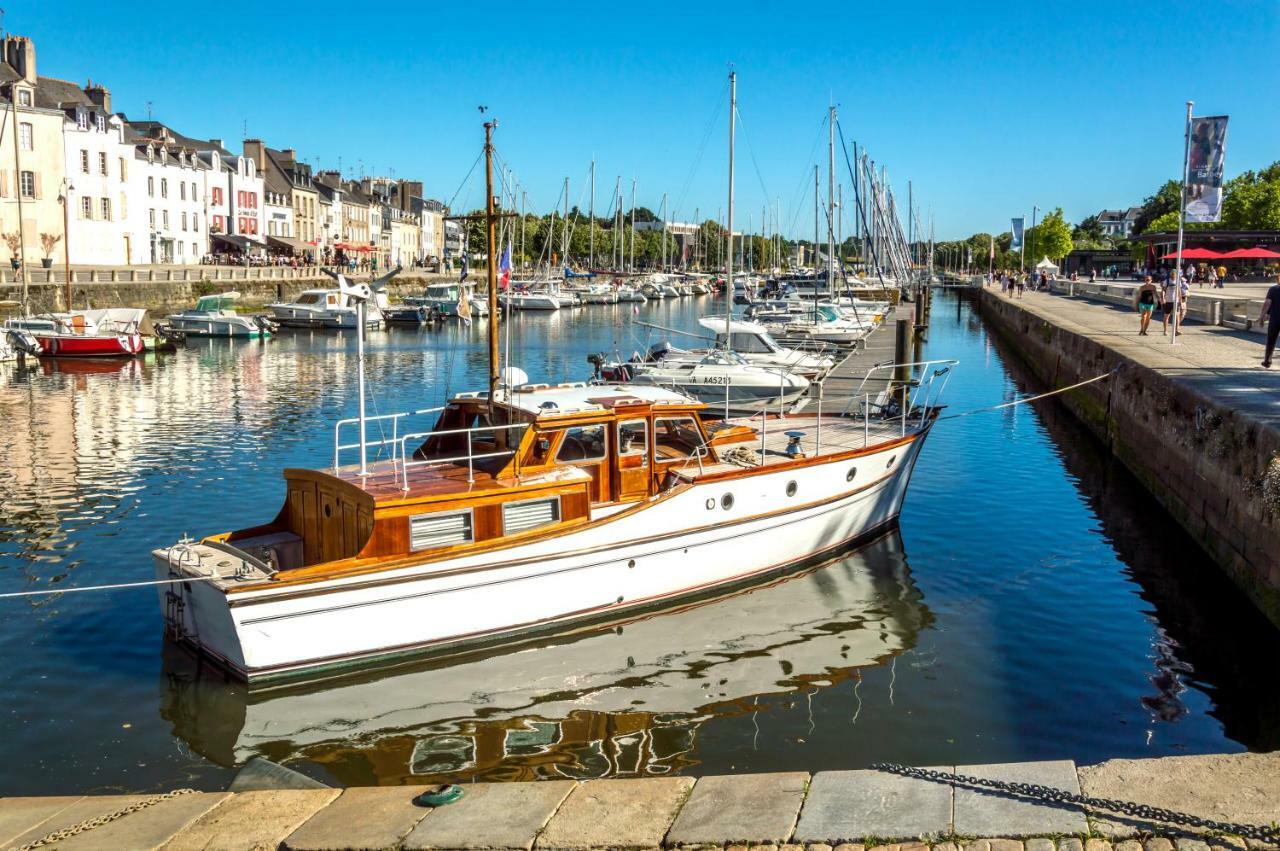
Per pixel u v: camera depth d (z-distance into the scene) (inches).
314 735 391.5
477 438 538.9
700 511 526.0
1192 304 1386.6
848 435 674.8
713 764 368.2
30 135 2310.5
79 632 482.6
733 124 970.1
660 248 5403.5
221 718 402.0
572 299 3193.9
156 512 690.2
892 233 2765.7
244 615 414.3
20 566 576.4
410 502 442.3
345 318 2316.7
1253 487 516.7
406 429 1026.1
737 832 230.4
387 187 5113.2
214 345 1952.5
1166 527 673.0
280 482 779.4
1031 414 1147.9
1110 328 1237.1
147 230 2775.6
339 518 468.4
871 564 598.9
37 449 907.4
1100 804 228.7
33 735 384.2
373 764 370.9
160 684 430.0
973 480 805.9
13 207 2293.3
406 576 442.0
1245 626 498.9
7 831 255.4
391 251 4798.2
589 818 243.4
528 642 480.7
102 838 248.4
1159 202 5841.5
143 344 1745.8
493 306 562.9
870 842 223.1
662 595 520.4
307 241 3875.5
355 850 237.9
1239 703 414.6
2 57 2365.9
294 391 1317.7
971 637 489.1
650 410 520.1
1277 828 214.5
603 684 439.5
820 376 1097.4
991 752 374.3
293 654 426.0
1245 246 2751.0
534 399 524.7
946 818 229.3
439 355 1820.9
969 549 626.2
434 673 449.4
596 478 506.9
